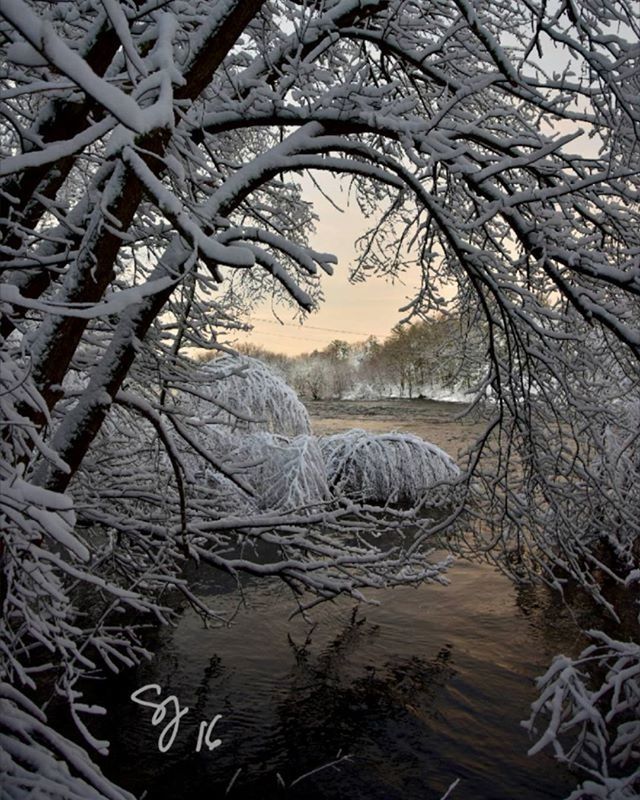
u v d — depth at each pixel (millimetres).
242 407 15531
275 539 6258
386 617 9297
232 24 3977
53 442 4387
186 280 5262
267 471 13539
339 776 5660
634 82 4992
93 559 6258
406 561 6586
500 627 8883
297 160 4758
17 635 3514
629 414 7598
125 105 1669
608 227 5734
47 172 3842
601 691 3463
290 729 6434
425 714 6730
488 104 6340
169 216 2367
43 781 2615
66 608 3453
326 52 6266
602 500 6137
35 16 1504
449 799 5375
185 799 5383
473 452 6434
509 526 6586
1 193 2961
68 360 3768
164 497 6086
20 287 4074
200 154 4539
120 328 4504
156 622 8883
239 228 4332
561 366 6004
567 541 6273
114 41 3363
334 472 15906
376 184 7227
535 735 6285
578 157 5137
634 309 5953
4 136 5266
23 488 2092
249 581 10750
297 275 7863
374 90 4926
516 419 6133
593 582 6059
